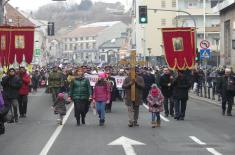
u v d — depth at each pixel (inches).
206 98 1541.6
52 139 650.8
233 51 2055.9
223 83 998.4
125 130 746.8
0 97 528.7
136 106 800.3
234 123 848.3
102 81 816.3
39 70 2549.2
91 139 648.4
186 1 4247.0
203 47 1574.8
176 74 980.6
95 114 1002.7
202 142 618.2
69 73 1389.0
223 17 2272.4
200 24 4207.7
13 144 609.9
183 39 1093.1
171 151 546.9
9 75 858.8
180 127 785.6
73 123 853.8
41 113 1060.5
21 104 955.3
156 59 4448.8
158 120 792.3
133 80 795.4
